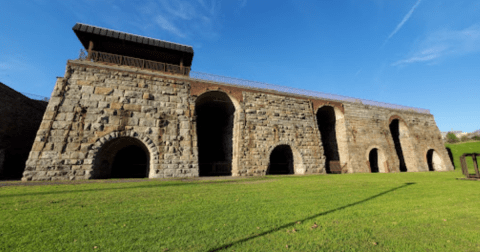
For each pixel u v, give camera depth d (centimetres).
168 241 343
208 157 2675
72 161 1441
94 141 1526
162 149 1688
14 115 1783
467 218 479
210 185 1067
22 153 1856
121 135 1606
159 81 1867
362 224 431
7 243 336
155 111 1766
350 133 2577
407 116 3067
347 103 2694
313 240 347
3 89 1678
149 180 1354
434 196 754
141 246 325
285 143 2164
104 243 337
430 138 3123
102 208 566
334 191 869
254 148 2012
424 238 361
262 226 416
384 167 2620
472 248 322
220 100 2320
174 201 658
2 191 832
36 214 505
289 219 464
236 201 660
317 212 525
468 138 5075
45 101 2173
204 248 317
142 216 489
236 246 324
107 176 1720
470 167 3203
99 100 1627
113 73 1739
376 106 2884
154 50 2117
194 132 1833
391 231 394
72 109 1541
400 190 894
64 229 403
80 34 1827
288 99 2352
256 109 2148
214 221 450
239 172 1883
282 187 991
